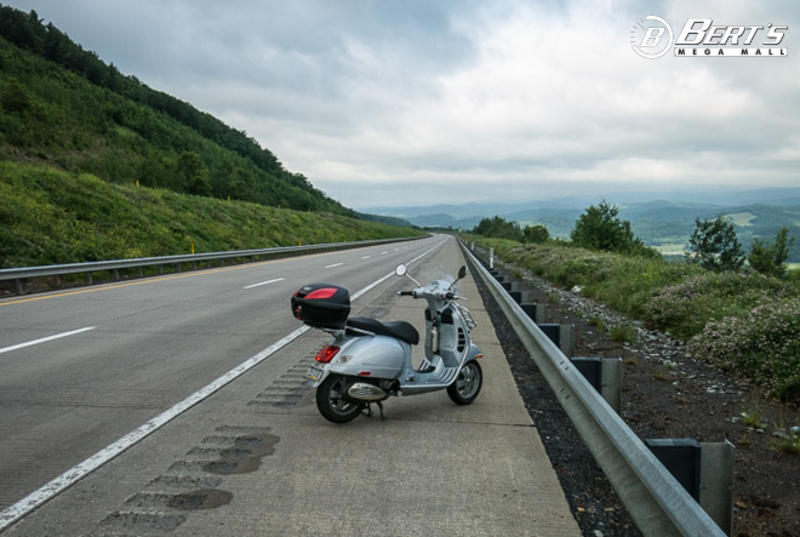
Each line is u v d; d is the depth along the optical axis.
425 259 31.11
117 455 3.96
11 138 60.78
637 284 13.33
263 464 3.83
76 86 105.81
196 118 143.00
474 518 3.10
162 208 29.34
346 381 4.61
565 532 2.95
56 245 17.66
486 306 12.70
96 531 2.91
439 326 5.30
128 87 138.62
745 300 9.70
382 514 3.13
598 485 3.59
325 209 110.38
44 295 13.02
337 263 26.14
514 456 4.04
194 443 4.21
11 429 4.46
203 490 3.42
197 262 23.34
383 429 4.61
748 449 4.46
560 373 4.96
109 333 8.59
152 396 5.39
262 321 9.73
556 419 4.96
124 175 59.31
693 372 7.03
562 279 18.77
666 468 2.76
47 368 6.43
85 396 5.38
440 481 3.59
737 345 7.11
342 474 3.68
